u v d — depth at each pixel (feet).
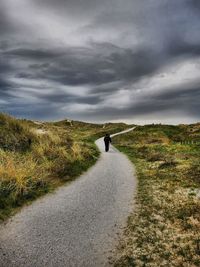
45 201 35.27
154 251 22.79
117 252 22.71
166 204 34.30
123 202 35.70
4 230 26.32
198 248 23.08
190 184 43.32
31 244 23.73
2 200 32.63
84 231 26.58
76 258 21.71
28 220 28.86
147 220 29.35
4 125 60.29
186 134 271.08
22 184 37.17
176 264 20.89
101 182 46.62
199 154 76.89
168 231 26.58
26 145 58.75
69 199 36.47
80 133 280.51
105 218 30.01
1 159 44.86
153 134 258.57
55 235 25.54
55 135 76.28
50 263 20.92
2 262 20.88
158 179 48.19
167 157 73.05
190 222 28.43
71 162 57.67
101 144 146.20
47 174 45.47
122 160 74.49
